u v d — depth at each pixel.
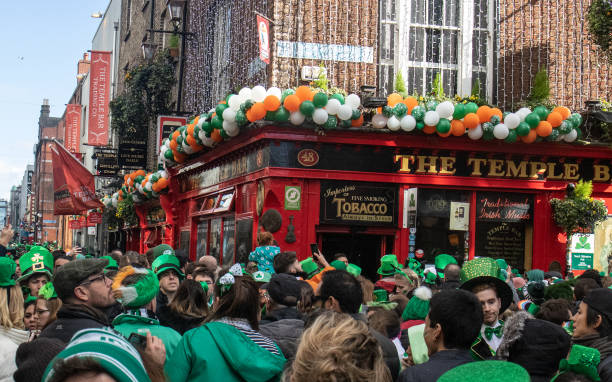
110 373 1.89
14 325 5.27
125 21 45.72
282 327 4.96
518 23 18.31
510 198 16.66
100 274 4.48
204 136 17.94
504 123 15.61
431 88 17.97
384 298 8.29
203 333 4.16
